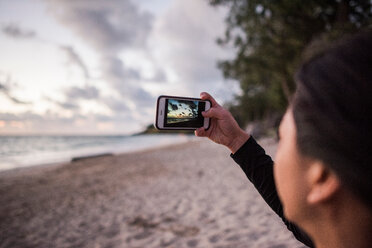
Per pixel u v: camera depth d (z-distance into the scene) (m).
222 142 0.97
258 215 4.47
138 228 4.43
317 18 13.26
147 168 11.84
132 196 6.72
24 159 22.23
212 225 4.25
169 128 1.20
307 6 12.22
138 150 28.88
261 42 15.90
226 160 12.31
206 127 1.01
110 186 8.29
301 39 13.55
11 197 7.62
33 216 5.66
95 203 6.34
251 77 20.06
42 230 4.77
